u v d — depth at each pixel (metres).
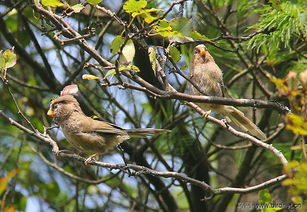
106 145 9.48
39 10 8.21
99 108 13.27
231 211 14.17
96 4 7.72
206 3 11.81
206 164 12.67
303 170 5.75
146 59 12.04
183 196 16.23
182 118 12.12
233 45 11.31
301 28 9.27
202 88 10.66
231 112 10.14
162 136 12.84
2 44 13.92
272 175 13.32
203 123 13.06
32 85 13.00
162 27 7.52
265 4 10.57
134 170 8.54
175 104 13.05
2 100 13.75
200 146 12.05
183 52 11.28
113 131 9.29
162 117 12.81
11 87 13.18
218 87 10.70
